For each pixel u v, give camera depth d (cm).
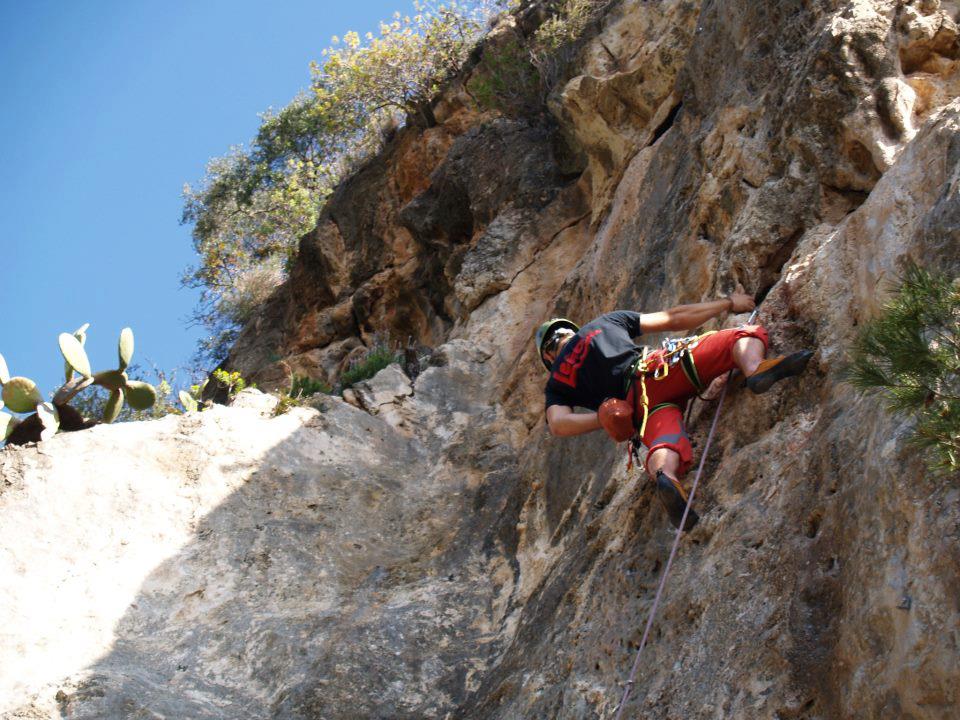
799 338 547
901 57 643
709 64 877
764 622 444
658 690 470
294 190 2098
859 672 384
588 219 1184
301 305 1717
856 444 451
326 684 648
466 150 1394
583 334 565
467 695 638
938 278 368
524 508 775
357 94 1711
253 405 946
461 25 1684
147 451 834
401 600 740
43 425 867
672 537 548
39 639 673
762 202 668
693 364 534
